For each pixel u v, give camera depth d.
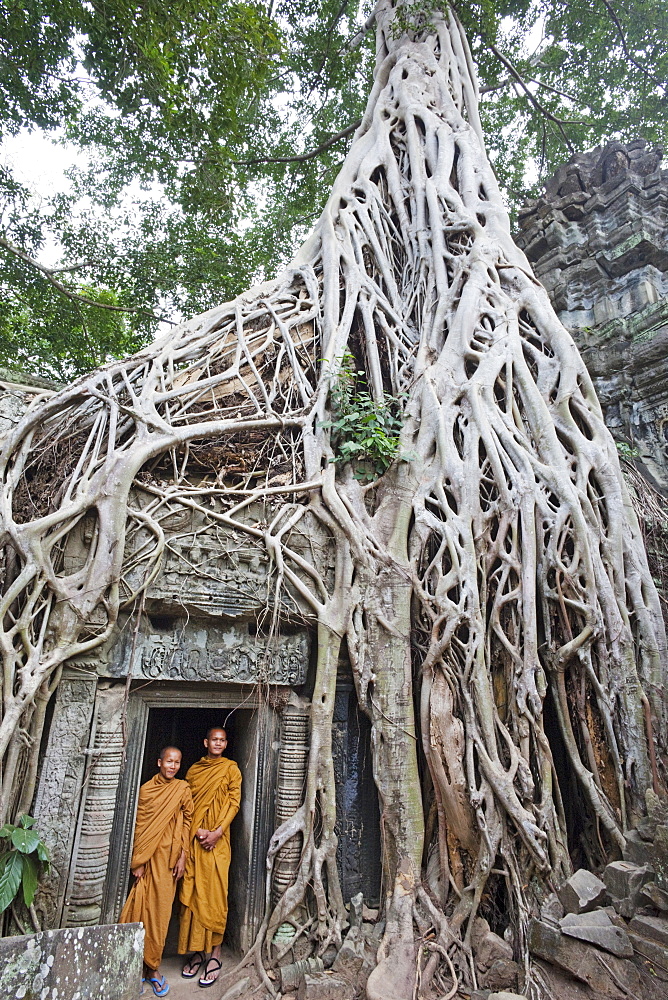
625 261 8.15
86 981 2.82
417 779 4.50
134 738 4.29
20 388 5.12
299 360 5.98
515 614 4.79
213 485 4.89
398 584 4.90
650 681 4.79
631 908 3.79
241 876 4.52
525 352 5.96
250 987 3.98
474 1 9.20
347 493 5.16
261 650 4.66
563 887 4.01
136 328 10.74
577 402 5.57
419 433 5.48
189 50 7.00
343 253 6.55
